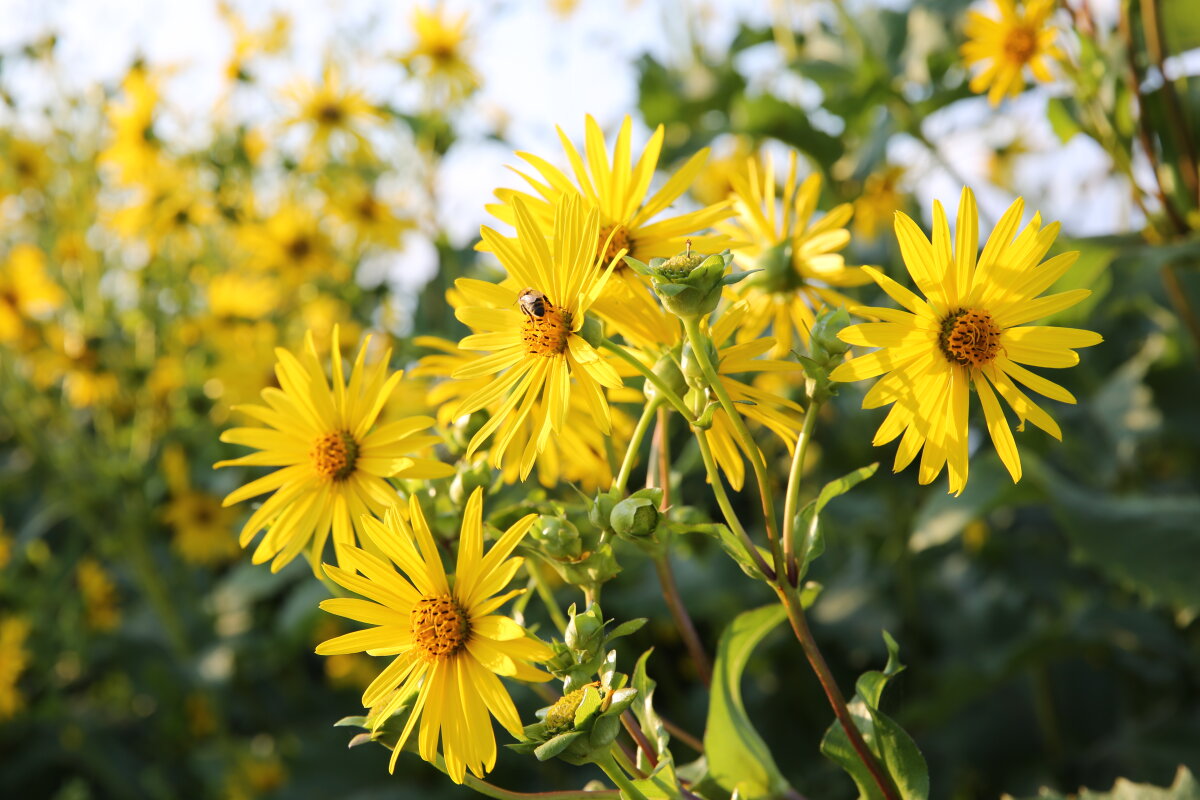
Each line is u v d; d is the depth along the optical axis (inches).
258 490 22.9
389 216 61.1
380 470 22.8
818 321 21.2
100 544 63.7
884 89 47.0
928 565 51.8
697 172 23.4
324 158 61.0
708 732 23.5
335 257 62.9
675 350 22.3
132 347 66.3
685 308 20.8
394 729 21.6
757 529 46.1
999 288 20.6
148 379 63.3
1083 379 55.8
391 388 22.9
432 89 60.0
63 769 69.5
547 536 21.8
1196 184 36.2
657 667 47.7
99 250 65.9
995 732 47.9
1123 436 49.9
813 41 56.2
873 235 55.1
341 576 21.0
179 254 65.3
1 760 68.1
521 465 21.4
